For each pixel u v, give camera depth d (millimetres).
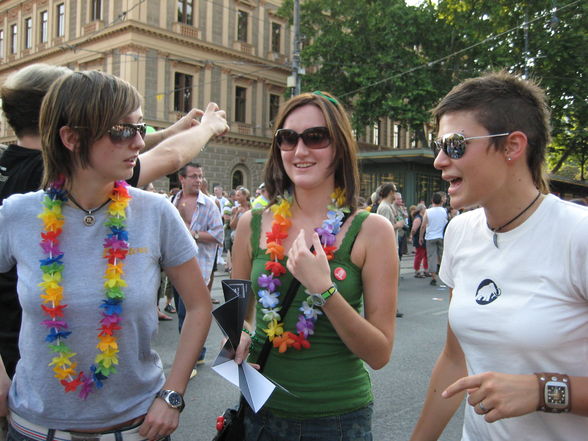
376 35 23484
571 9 19453
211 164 26219
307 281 1507
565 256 1311
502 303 1385
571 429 1321
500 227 1447
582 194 27797
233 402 3893
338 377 1679
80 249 1577
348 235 1705
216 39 25859
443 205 15078
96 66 24453
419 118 22562
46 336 1524
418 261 11102
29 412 1582
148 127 2533
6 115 1906
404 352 5227
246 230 1917
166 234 1722
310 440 1659
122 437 1608
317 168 1735
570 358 1302
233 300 1546
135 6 22531
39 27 27484
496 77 1444
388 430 3418
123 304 1559
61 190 1590
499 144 1384
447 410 1688
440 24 22859
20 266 1593
